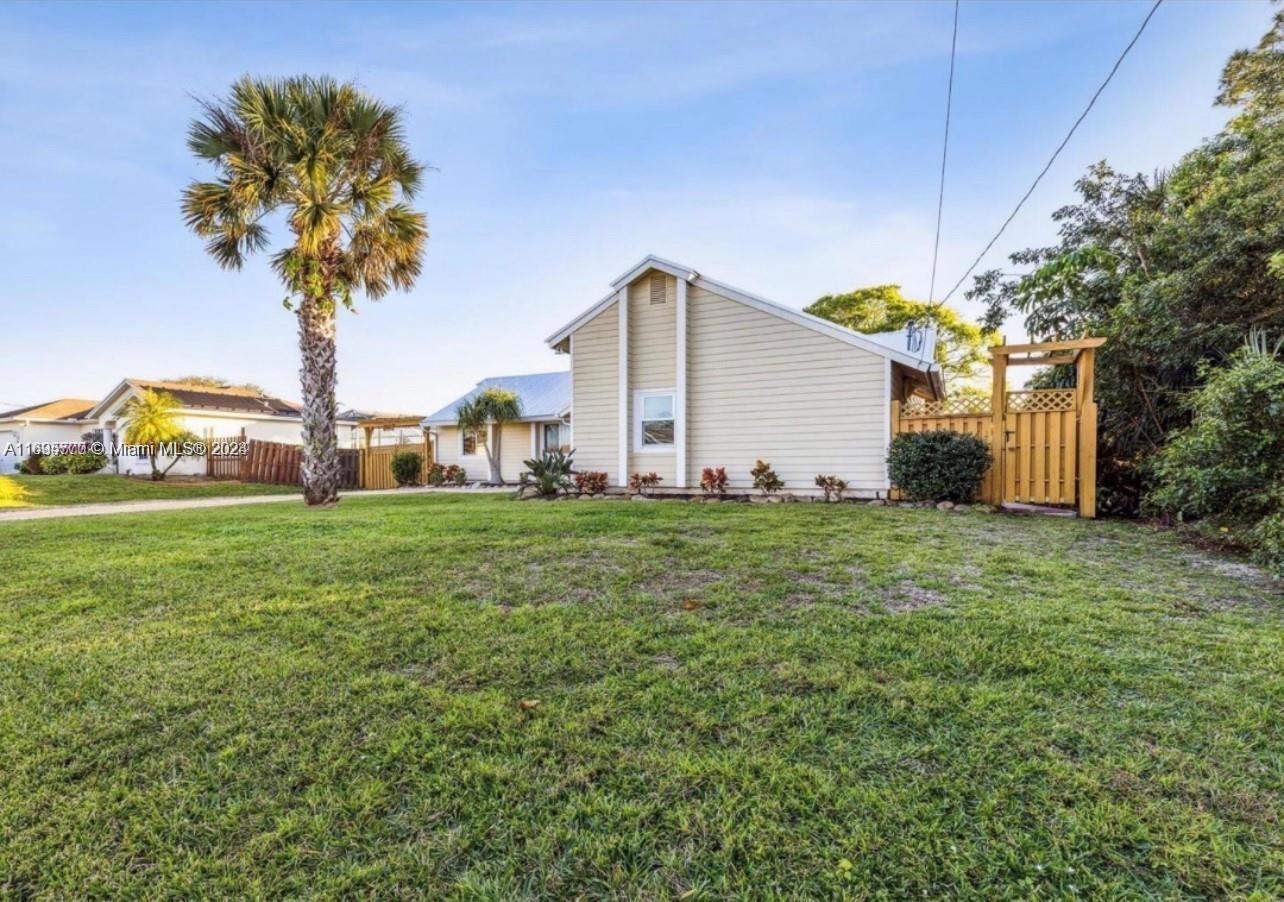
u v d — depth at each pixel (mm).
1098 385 8383
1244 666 2607
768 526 6355
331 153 9289
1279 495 4379
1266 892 1384
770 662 2691
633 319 11523
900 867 1483
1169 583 4020
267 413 23672
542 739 2086
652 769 1902
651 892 1440
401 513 8047
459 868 1521
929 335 12000
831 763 1917
